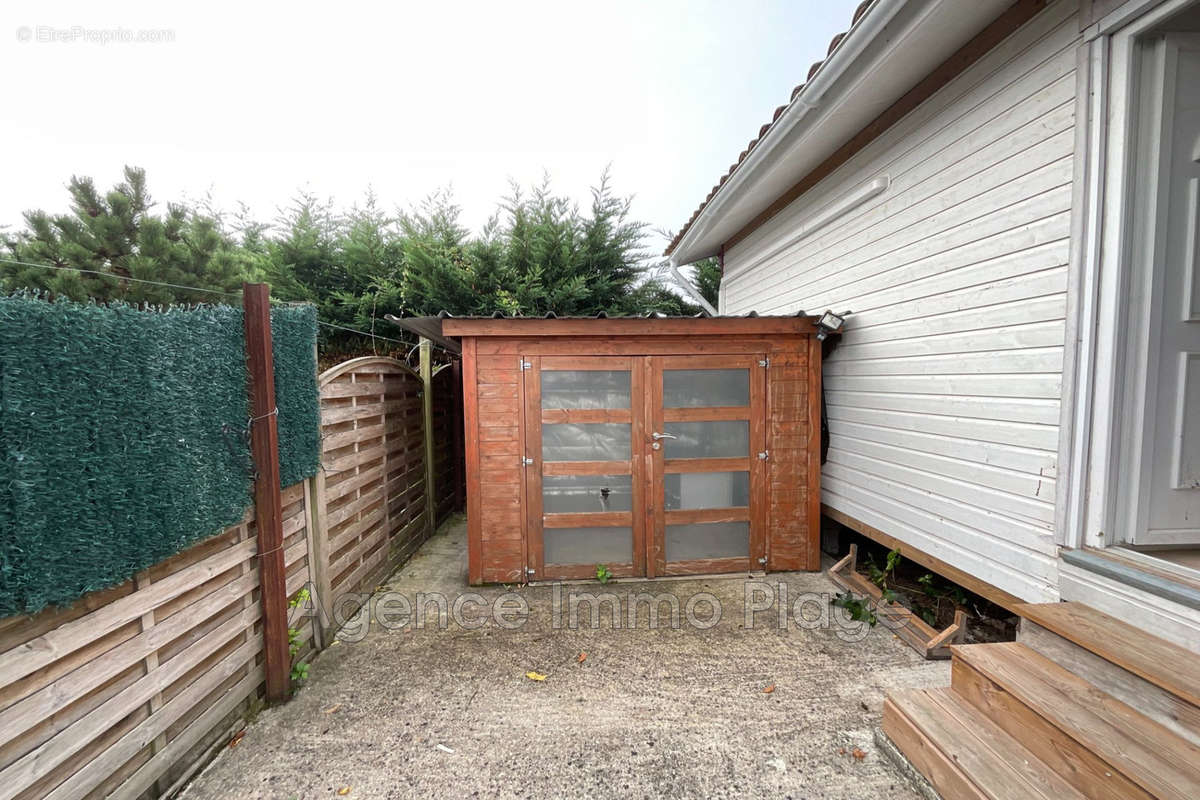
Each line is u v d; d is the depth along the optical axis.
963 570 2.69
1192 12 1.79
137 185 3.96
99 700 1.50
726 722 2.14
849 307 3.77
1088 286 1.97
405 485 4.29
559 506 3.71
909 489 3.12
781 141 3.67
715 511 3.79
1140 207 1.88
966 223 2.64
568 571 3.73
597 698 2.32
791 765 1.89
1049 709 1.57
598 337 3.66
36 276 3.41
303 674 2.47
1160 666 1.52
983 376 2.54
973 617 3.11
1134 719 1.52
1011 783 1.48
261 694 2.29
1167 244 1.89
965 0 2.28
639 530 3.75
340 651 2.77
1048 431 2.17
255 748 2.01
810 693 2.33
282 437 2.40
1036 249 2.22
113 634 1.55
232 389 2.05
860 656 2.66
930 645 2.62
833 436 3.99
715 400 3.77
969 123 2.61
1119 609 1.83
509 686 2.42
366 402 3.56
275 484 2.28
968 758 1.59
